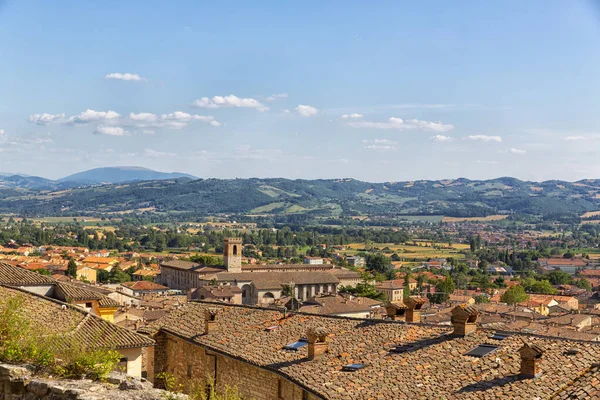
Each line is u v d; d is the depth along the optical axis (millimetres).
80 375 20219
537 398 23984
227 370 35719
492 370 26875
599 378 24391
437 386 26594
